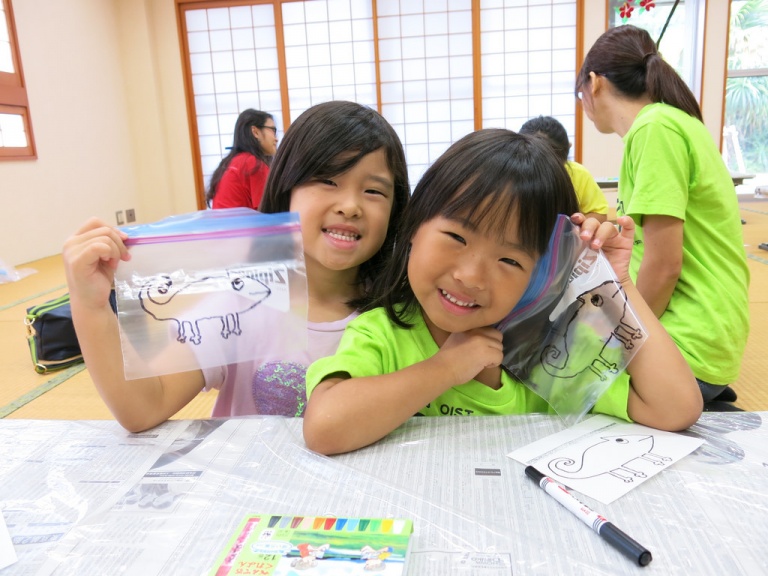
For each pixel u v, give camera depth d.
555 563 0.44
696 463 0.58
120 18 5.16
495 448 0.63
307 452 0.63
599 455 0.60
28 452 0.65
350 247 0.83
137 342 0.60
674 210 1.20
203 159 5.53
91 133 4.70
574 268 0.68
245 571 0.43
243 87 5.33
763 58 5.50
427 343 0.80
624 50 1.41
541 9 4.94
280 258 0.62
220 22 5.20
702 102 5.12
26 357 2.16
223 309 0.62
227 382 0.90
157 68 5.30
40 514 0.53
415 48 5.08
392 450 0.63
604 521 0.48
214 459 0.62
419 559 0.45
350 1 5.05
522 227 0.62
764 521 0.48
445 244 0.64
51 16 4.24
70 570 0.45
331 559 0.44
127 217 5.18
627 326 0.67
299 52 5.20
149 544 0.48
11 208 3.75
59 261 3.92
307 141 0.81
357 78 5.21
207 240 0.61
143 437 0.68
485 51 5.05
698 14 5.12
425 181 0.70
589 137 5.11
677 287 1.31
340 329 0.91
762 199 5.67
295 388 0.89
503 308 0.66
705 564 0.44
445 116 5.20
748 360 1.83
